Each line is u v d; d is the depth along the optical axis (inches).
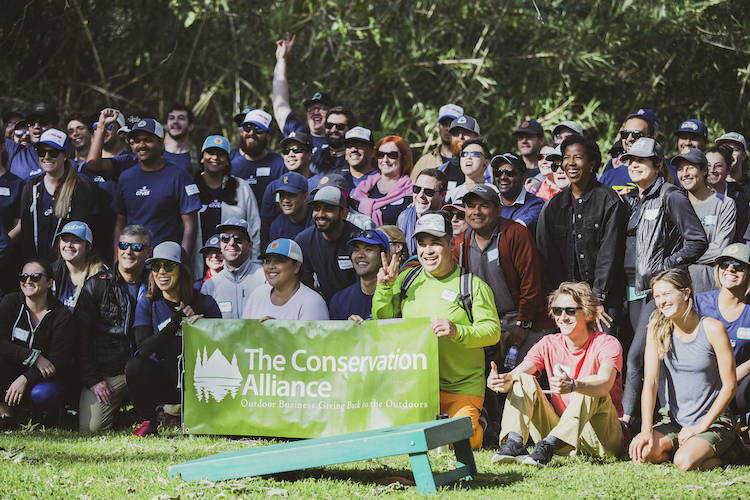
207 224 385.1
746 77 630.5
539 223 336.8
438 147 439.5
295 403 309.1
